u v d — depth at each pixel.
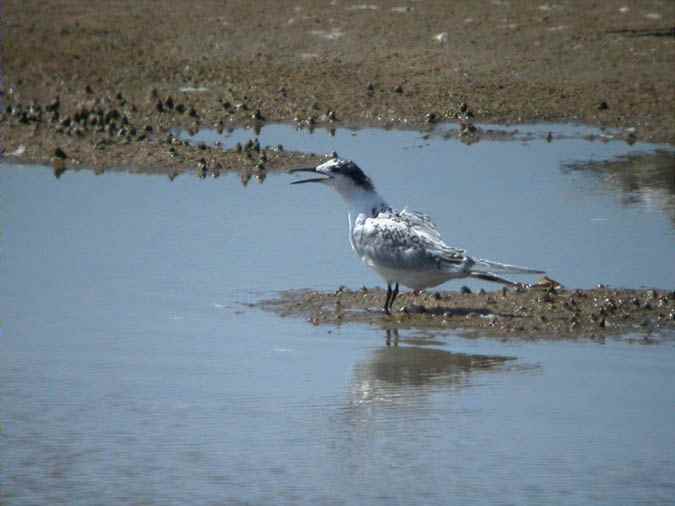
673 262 16.06
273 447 11.14
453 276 14.13
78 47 28.42
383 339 13.68
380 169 20.55
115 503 10.12
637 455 10.89
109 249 16.89
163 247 16.94
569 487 10.32
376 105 24.48
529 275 15.68
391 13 30.61
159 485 10.43
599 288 15.05
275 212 18.58
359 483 10.40
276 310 14.66
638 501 10.07
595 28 29.06
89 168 20.84
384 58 27.19
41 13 31.00
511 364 12.95
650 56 27.14
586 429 11.42
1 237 17.38
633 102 24.47
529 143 22.42
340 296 15.07
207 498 10.17
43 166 20.94
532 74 26.03
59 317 14.39
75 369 12.91
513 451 10.97
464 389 12.35
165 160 21.17
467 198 18.92
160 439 11.30
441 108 24.23
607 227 17.56
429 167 20.70
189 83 26.06
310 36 28.94
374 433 11.35
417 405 11.99
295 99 24.86
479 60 26.89
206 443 11.19
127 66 27.22
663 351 13.27
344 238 17.36
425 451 11.00
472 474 10.48
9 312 14.59
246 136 22.86
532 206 18.55
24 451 11.09
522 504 10.02
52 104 24.05
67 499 10.22
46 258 16.48
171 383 12.52
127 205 18.89
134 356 13.30
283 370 12.89
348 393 12.27
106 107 24.30
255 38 28.92
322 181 14.87
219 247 16.91
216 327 14.06
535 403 11.99
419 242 14.27
